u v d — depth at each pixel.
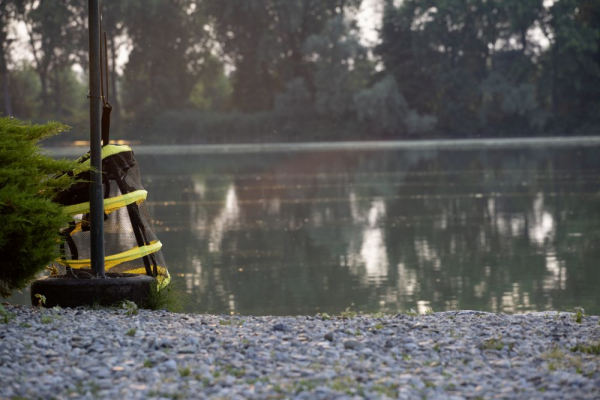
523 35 144.75
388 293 22.91
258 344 7.96
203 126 138.00
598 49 142.75
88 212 10.98
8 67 135.50
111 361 7.23
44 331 8.40
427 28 142.38
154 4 134.50
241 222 40.16
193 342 7.96
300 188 58.81
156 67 140.00
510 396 6.32
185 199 51.84
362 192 55.06
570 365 7.30
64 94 143.38
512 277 24.98
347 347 7.97
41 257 9.68
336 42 134.00
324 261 28.56
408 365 7.30
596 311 19.89
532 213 41.81
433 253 30.12
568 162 79.44
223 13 139.12
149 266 11.55
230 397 6.20
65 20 133.75
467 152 100.19
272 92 145.62
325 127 139.12
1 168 9.60
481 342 8.20
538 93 146.75
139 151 116.00
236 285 24.28
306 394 6.21
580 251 29.62
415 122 133.88
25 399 6.19
